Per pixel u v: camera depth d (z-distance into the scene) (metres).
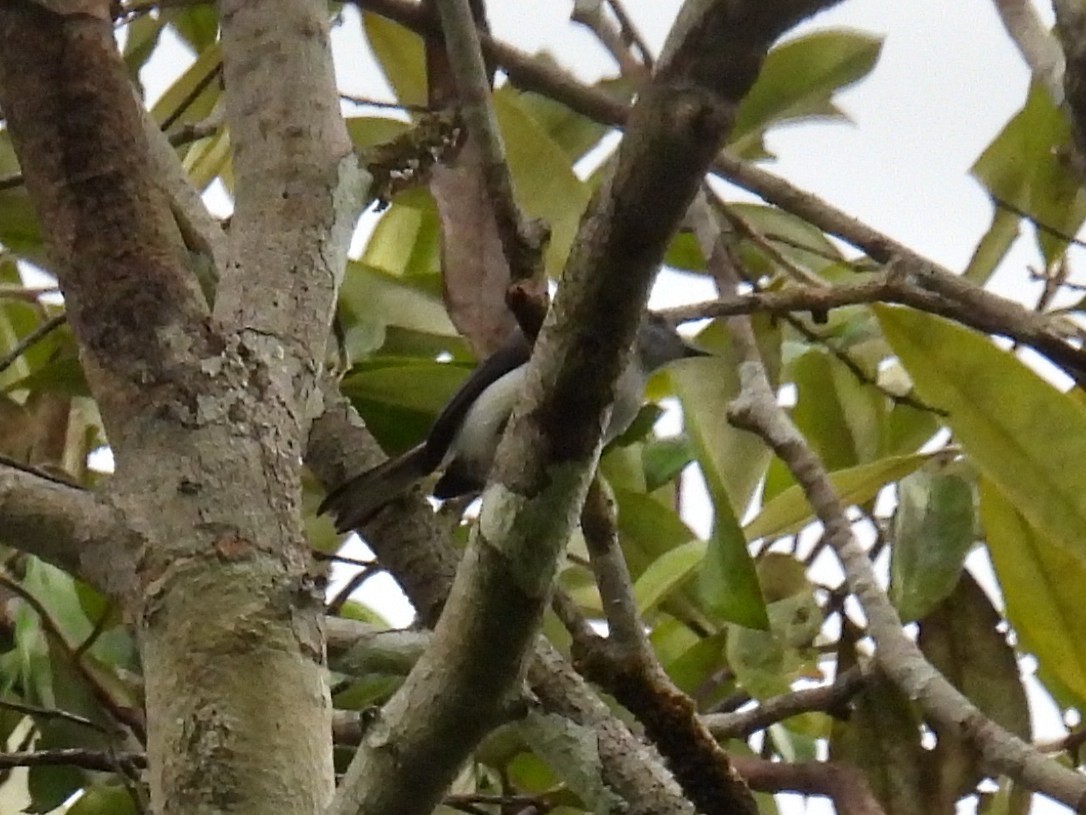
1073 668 4.90
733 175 5.63
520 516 2.38
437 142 4.01
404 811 2.56
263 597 2.93
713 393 6.02
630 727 4.51
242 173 3.72
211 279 4.35
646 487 6.07
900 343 4.77
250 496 3.04
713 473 4.63
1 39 3.35
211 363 3.18
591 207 2.21
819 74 6.23
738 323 5.31
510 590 2.42
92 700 5.21
